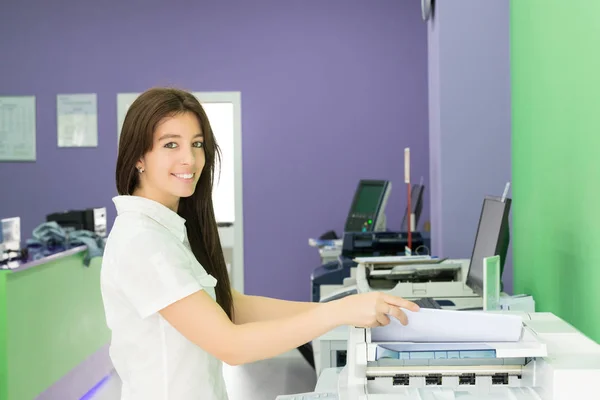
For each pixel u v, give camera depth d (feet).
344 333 9.86
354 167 23.57
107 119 23.68
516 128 12.36
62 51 23.63
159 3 23.50
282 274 23.82
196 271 5.33
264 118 23.61
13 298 13.01
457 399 4.94
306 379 17.94
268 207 23.75
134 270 4.92
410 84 23.36
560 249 9.14
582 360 4.87
